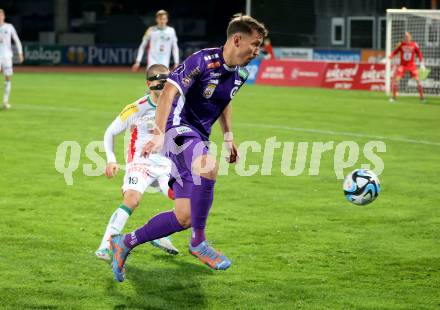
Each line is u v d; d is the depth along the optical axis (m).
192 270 14.88
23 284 13.80
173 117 13.64
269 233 17.81
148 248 16.42
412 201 21.61
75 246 16.44
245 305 12.90
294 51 79.38
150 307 12.72
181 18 127.19
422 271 14.95
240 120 40.16
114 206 20.45
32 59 101.06
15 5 134.88
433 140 34.03
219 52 13.20
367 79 64.88
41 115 40.78
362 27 83.50
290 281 14.24
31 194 21.77
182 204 13.44
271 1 82.38
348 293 13.59
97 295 13.29
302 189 23.14
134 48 104.50
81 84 66.81
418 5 81.38
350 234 17.81
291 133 35.25
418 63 60.53
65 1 116.06
